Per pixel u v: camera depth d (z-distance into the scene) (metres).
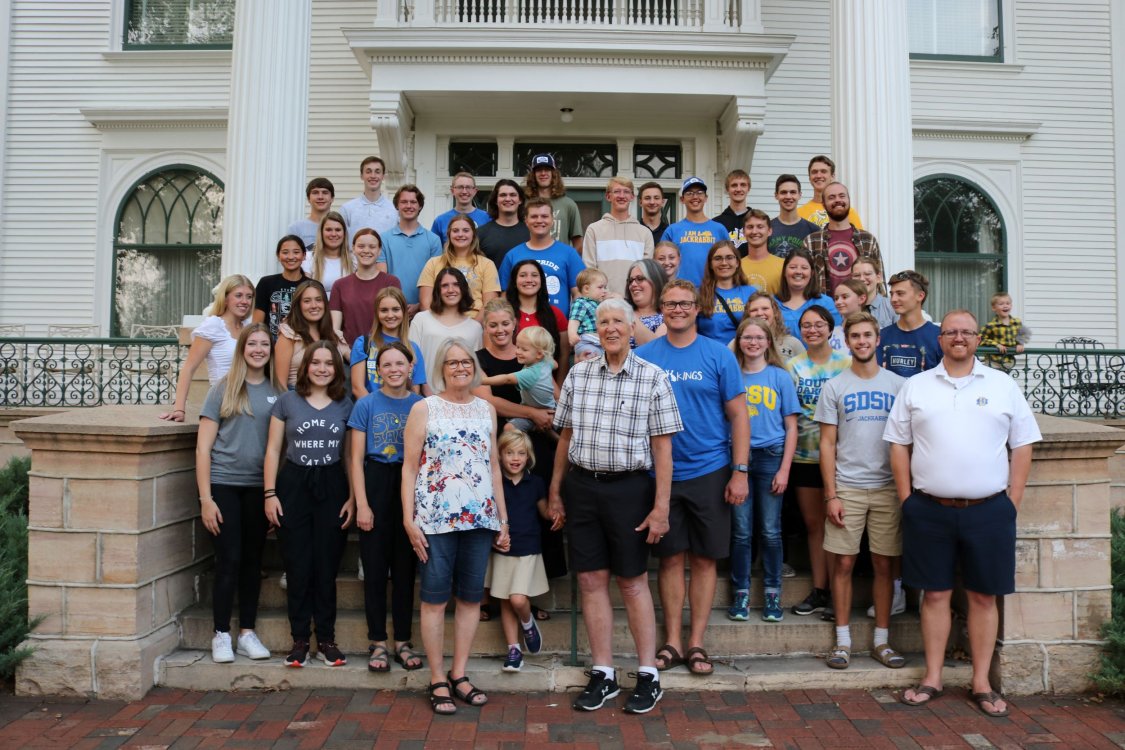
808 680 4.16
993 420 3.90
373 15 10.75
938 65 11.14
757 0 9.45
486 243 6.15
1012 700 4.11
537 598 4.64
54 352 10.34
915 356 4.67
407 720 3.75
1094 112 11.32
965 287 11.30
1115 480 7.54
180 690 4.13
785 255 5.98
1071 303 11.20
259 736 3.58
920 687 4.05
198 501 4.77
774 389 4.43
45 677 4.02
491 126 10.22
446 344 3.96
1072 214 11.27
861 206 6.76
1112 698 4.14
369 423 4.13
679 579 4.16
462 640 3.94
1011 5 11.23
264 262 6.57
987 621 3.99
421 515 3.85
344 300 5.39
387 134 9.41
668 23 9.81
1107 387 8.66
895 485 4.24
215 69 10.95
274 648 4.39
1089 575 4.28
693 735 3.61
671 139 10.48
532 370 4.45
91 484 4.12
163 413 4.73
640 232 5.96
